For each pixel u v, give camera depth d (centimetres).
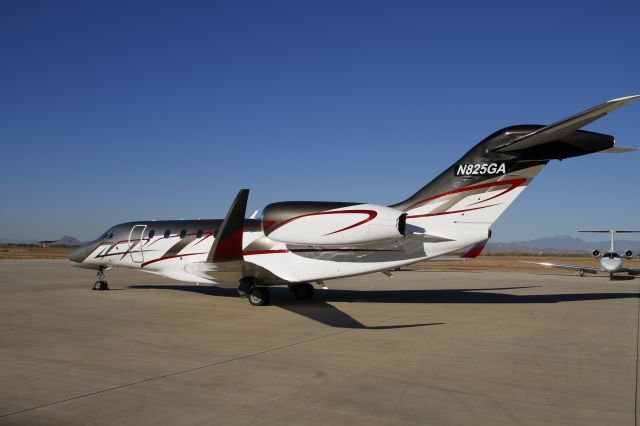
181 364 761
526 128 1280
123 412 547
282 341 944
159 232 1742
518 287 2245
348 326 1120
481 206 1334
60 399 591
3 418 527
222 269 1364
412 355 836
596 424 525
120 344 909
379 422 522
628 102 878
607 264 2898
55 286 2064
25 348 872
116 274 2867
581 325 1170
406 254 1388
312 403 581
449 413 553
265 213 1394
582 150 1194
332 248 1445
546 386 665
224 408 561
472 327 1123
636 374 732
